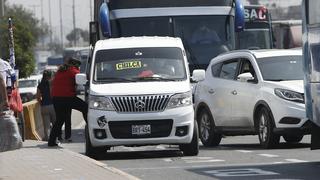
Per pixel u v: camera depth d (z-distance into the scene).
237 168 35.12
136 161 40.16
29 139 59.75
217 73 50.75
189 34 56.09
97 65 43.44
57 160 37.84
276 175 32.16
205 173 33.44
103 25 55.03
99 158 42.28
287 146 47.25
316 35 32.34
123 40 45.34
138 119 40.44
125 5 56.22
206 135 50.97
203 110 51.56
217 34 56.38
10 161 37.62
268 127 44.62
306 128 42.88
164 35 55.88
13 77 35.66
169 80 42.31
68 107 48.16
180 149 43.44
